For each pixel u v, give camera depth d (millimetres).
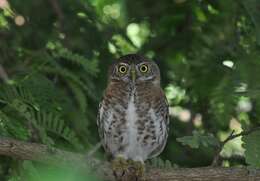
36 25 11664
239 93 7492
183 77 11070
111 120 10594
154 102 10633
